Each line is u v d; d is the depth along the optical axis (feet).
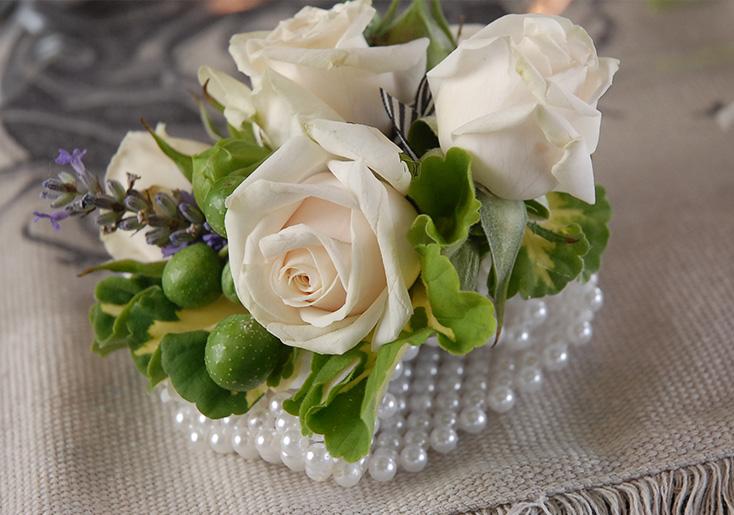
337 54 0.94
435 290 0.90
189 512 1.03
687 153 1.41
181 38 1.78
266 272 0.90
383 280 0.89
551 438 1.08
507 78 0.88
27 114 1.59
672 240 1.27
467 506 0.98
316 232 0.86
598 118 0.89
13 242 1.34
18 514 1.02
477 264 0.95
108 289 1.06
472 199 0.90
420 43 0.97
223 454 1.09
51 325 1.20
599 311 1.22
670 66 1.56
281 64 0.97
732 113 1.45
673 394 1.08
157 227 1.02
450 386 1.10
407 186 0.90
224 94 1.03
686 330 1.15
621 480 1.00
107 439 1.11
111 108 1.60
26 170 1.47
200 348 1.01
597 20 1.67
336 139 0.88
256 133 0.99
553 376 1.16
